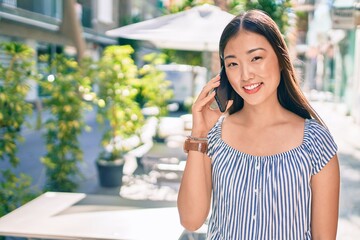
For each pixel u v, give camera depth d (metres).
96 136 12.95
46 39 10.63
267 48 1.49
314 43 30.16
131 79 6.66
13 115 4.80
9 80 4.78
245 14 1.53
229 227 1.56
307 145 1.52
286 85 1.59
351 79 16.97
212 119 1.70
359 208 5.90
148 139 11.12
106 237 2.65
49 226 2.84
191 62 11.06
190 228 1.72
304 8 22.16
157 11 27.69
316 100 25.56
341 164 9.02
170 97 7.75
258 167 1.53
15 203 4.67
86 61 6.48
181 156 6.80
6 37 14.45
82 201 3.44
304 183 1.50
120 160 7.03
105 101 6.57
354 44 16.52
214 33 6.68
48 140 6.10
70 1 8.01
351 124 15.22
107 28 22.62
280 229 1.51
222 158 1.60
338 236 4.88
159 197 6.44
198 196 1.65
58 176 6.05
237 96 1.69
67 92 5.87
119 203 3.40
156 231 2.77
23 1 15.09
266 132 1.58
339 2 10.27
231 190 1.56
